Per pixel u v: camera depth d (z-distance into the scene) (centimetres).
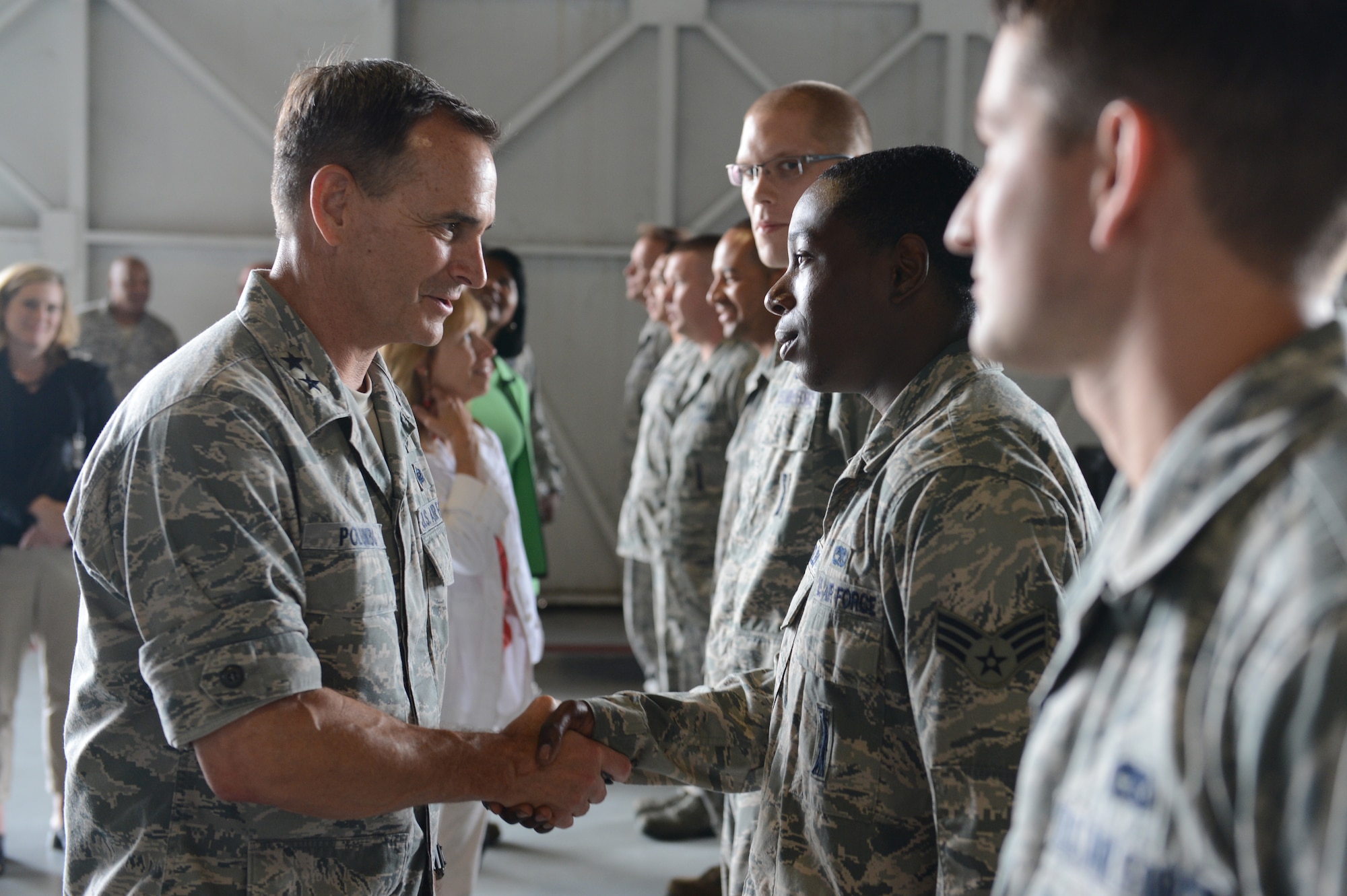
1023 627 94
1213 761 43
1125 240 50
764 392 238
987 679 93
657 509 360
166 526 103
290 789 102
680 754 130
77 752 113
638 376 474
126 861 110
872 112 636
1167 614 48
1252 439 46
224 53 606
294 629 105
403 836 117
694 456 310
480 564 236
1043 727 56
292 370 116
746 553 202
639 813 347
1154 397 52
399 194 118
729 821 208
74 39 591
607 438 639
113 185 607
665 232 470
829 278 120
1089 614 54
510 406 338
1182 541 47
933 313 118
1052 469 101
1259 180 47
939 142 641
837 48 632
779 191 196
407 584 125
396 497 125
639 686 490
